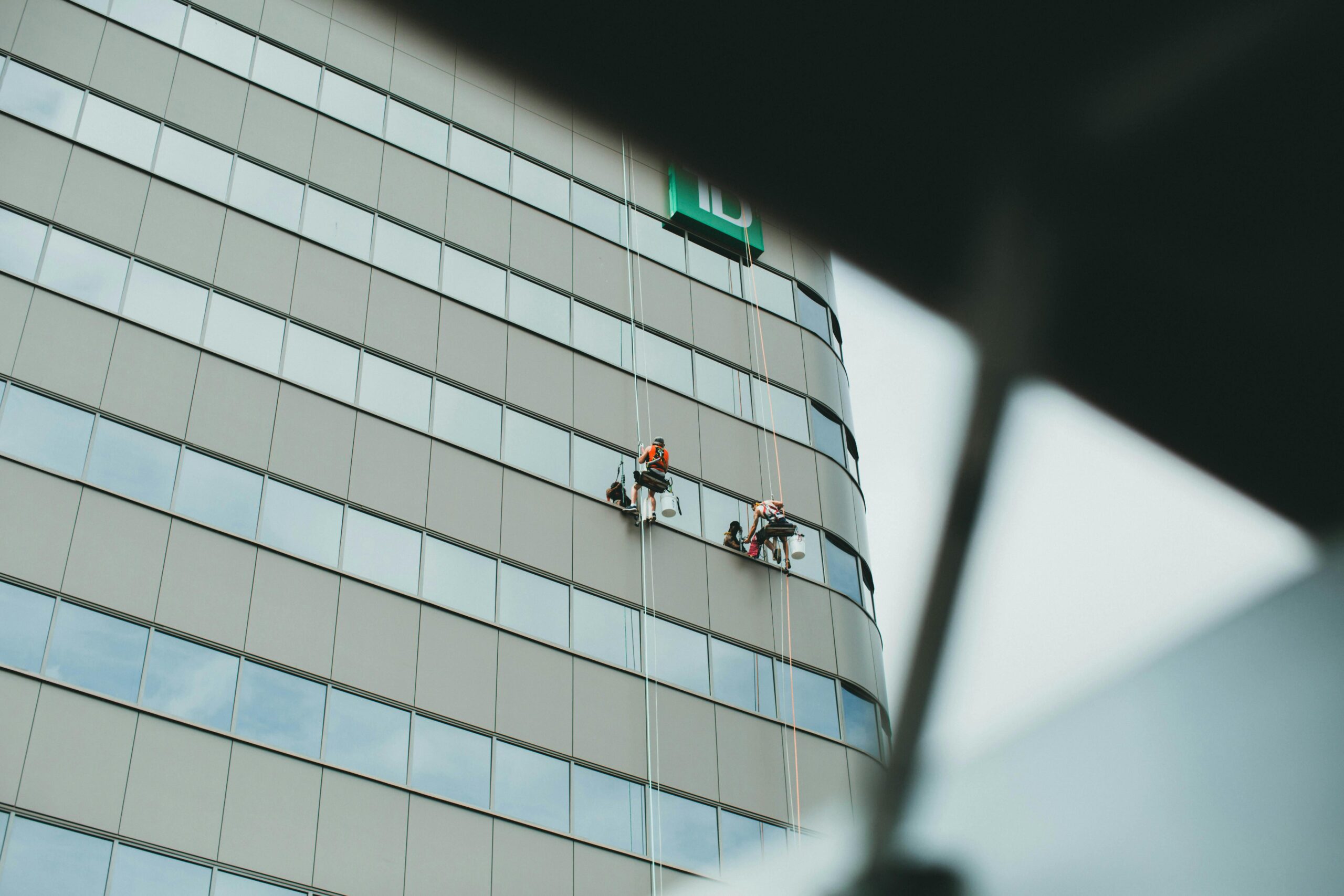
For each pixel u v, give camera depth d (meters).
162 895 20.42
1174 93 2.43
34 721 20.80
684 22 2.51
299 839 22.19
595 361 31.88
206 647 23.17
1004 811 2.42
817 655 31.06
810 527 33.16
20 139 26.47
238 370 26.53
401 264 30.11
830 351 37.19
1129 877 2.18
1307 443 2.41
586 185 34.53
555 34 2.56
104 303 25.67
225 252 27.75
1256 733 2.17
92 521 23.23
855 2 2.44
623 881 25.22
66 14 28.42
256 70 30.47
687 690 28.50
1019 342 2.66
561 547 28.67
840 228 2.65
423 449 28.02
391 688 24.72
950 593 2.79
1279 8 2.31
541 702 26.38
